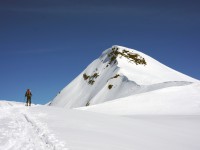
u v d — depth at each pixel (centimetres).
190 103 5528
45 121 1841
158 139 1625
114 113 5272
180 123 2542
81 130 1555
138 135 1656
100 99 17588
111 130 1692
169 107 5400
